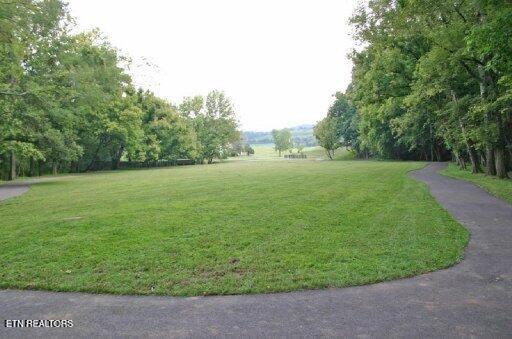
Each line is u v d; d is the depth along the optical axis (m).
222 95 83.94
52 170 49.31
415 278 6.55
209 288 6.14
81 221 11.62
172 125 69.00
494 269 6.97
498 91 22.11
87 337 4.66
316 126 88.38
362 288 6.13
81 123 46.47
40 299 5.90
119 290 6.15
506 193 16.31
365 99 32.94
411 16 21.39
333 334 4.64
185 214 12.41
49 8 27.97
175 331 4.79
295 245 8.52
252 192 18.00
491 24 12.15
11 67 27.33
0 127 28.92
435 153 63.69
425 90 25.80
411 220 11.11
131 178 31.20
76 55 35.91
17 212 14.14
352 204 14.06
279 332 4.71
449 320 4.97
